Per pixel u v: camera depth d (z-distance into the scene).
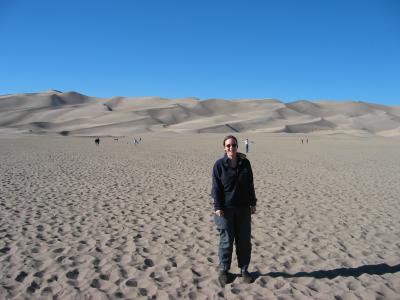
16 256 6.49
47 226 8.32
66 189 13.22
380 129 161.00
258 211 9.85
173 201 11.11
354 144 58.66
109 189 13.27
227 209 5.48
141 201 11.10
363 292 5.28
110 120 162.25
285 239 7.52
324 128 152.25
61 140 70.81
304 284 5.52
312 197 11.92
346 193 12.74
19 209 9.92
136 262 6.26
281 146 50.66
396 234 7.95
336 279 5.68
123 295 5.13
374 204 10.93
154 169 19.95
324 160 27.02
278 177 16.83
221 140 72.44
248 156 30.67
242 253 5.59
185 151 37.44
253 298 5.08
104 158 27.84
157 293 5.19
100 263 6.21
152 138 85.31
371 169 20.94
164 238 7.52
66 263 6.19
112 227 8.29
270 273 5.89
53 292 5.22
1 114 184.62
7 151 36.09
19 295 5.11
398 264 6.28
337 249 6.96
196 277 5.70
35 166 21.31
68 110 194.75
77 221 8.77
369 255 6.69
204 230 8.08
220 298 5.06
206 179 15.96
